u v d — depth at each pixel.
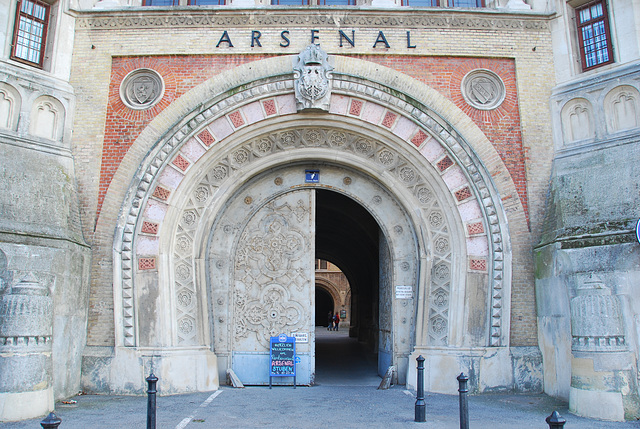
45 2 11.76
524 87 11.96
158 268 10.84
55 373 9.70
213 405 9.25
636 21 11.14
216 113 11.38
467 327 10.85
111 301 10.80
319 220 20.95
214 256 12.10
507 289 10.89
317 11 12.02
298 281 12.14
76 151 11.42
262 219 12.35
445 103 11.83
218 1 12.97
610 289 9.15
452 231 11.42
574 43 11.99
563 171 11.18
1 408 7.83
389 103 11.55
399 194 11.95
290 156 12.05
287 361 11.59
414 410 8.88
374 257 17.64
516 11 12.18
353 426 7.67
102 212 11.13
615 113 10.90
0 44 10.91
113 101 11.68
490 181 11.23
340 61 11.88
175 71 11.81
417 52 11.98
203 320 11.36
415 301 11.88
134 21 12.02
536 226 11.30
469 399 9.97
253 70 11.79
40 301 8.51
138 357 10.39
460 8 12.10
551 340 10.38
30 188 10.25
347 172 12.53
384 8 12.00
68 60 11.80
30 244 9.67
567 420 8.20
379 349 13.29
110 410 8.77
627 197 9.96
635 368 8.48
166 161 11.18
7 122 10.58
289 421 8.00
